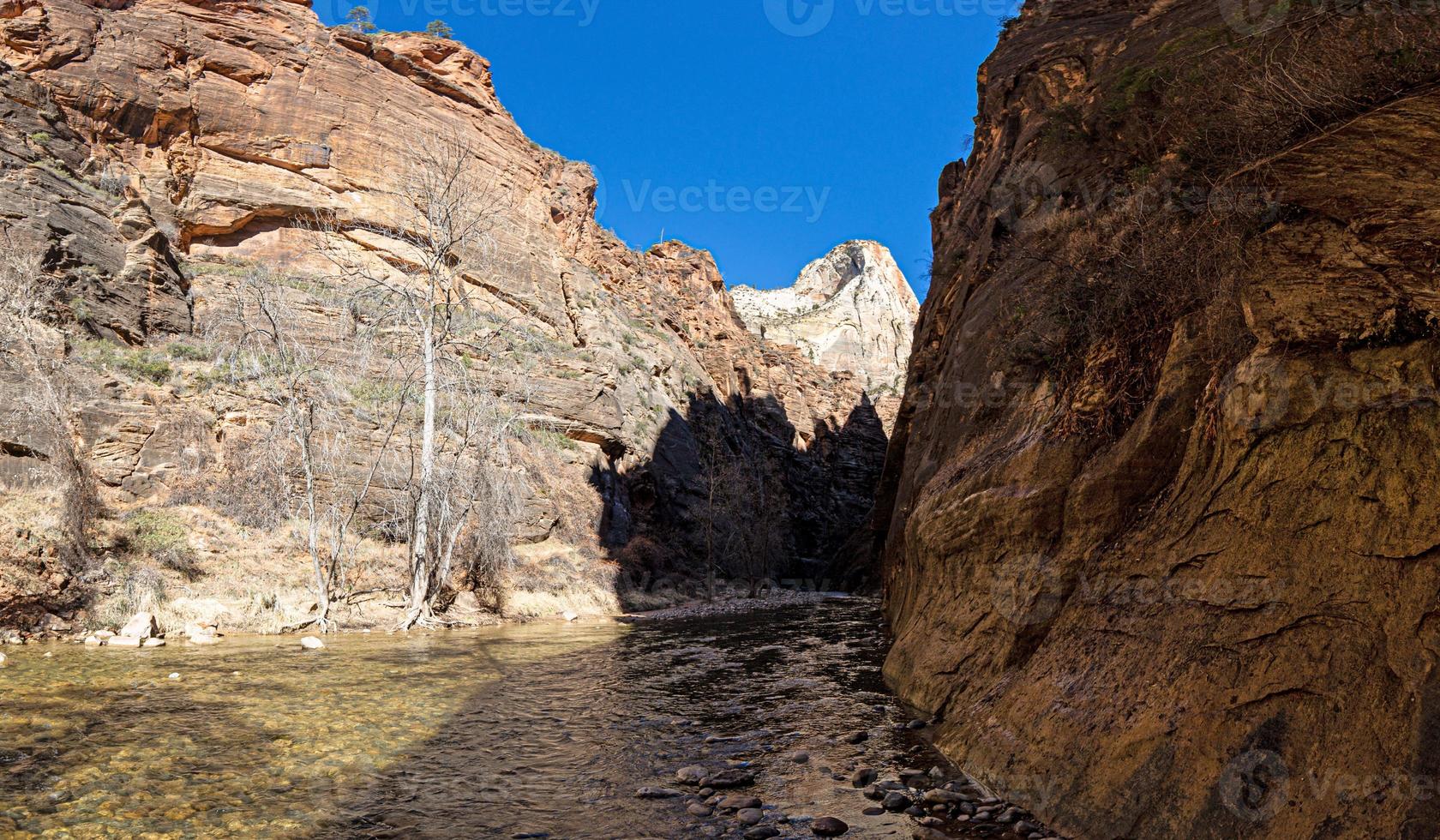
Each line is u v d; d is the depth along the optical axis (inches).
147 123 1359.5
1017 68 818.2
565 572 1117.7
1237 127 156.7
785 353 3585.1
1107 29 695.1
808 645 543.5
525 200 2032.5
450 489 784.9
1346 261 133.7
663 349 2313.0
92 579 569.0
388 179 1624.0
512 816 175.3
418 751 234.1
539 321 1838.1
